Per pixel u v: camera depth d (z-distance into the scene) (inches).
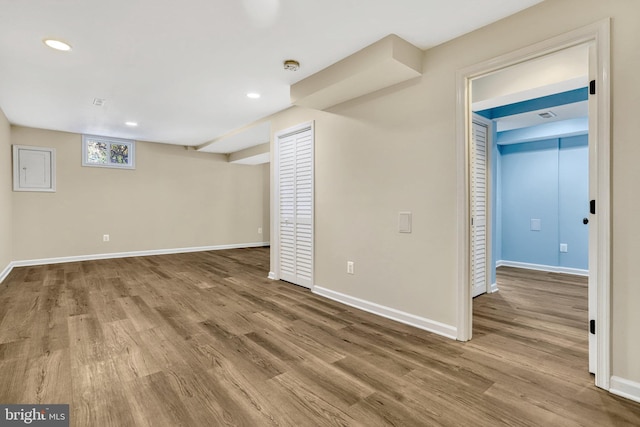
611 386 66.5
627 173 64.1
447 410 61.1
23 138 197.3
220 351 86.2
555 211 192.9
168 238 258.7
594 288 72.4
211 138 234.5
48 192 207.3
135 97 143.0
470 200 91.9
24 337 94.2
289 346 89.4
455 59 92.0
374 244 116.4
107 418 58.5
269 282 163.9
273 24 86.0
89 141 223.1
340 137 129.6
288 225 162.9
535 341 92.6
